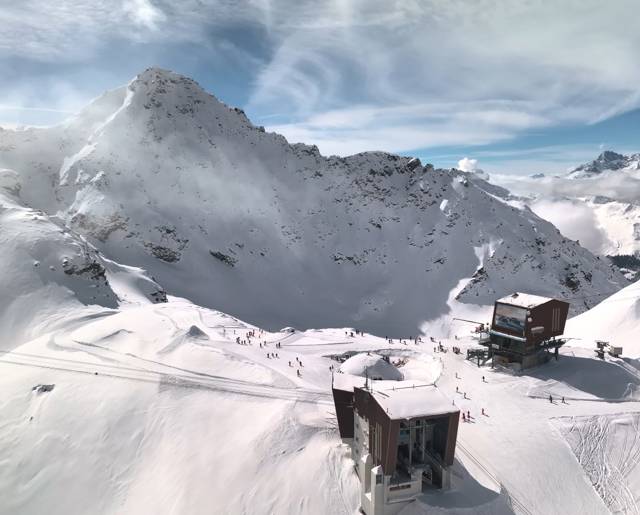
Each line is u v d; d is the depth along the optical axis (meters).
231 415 55.25
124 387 60.53
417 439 42.47
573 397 62.56
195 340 74.31
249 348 76.12
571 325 104.31
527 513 42.56
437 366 73.88
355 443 45.97
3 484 50.62
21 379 63.50
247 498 44.28
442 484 41.72
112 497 48.50
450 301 196.75
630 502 45.44
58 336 76.50
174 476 48.41
